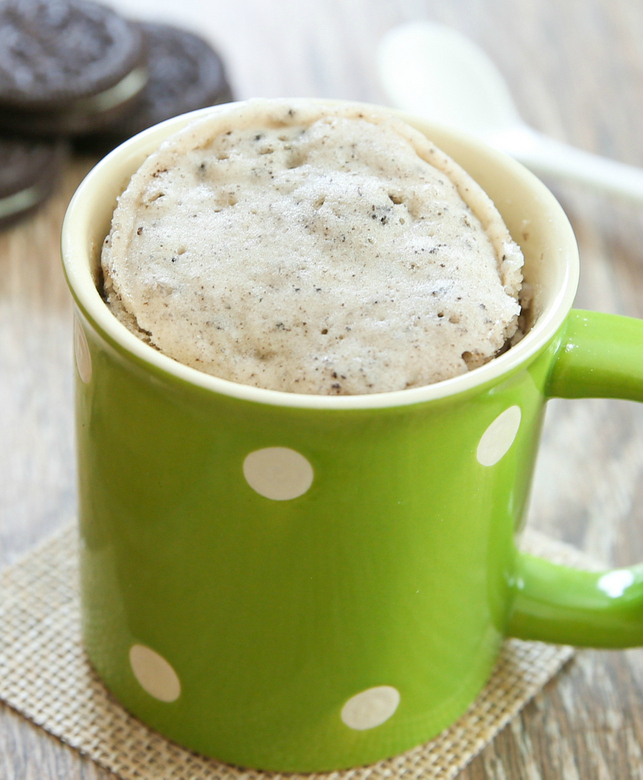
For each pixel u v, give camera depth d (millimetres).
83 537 327
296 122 326
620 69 607
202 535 300
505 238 316
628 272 467
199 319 296
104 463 307
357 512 293
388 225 307
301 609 305
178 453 292
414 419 283
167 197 312
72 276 297
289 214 307
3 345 424
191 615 311
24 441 400
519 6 654
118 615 325
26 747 334
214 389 280
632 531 391
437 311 297
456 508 301
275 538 296
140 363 285
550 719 347
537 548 379
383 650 314
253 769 333
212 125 322
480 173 334
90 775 331
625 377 306
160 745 335
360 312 296
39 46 477
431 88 522
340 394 291
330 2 641
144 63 491
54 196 476
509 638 351
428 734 338
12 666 346
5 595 360
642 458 412
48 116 458
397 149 320
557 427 420
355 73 583
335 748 328
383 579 303
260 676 315
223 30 606
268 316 296
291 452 285
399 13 637
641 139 551
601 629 341
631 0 668
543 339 293
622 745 344
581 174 489
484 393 287
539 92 580
